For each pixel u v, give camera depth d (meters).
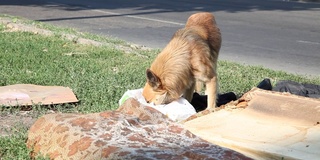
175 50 6.88
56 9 16.42
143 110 6.29
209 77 7.01
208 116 6.45
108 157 5.75
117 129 6.04
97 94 7.41
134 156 5.70
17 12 15.34
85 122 6.11
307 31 13.17
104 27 12.91
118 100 7.32
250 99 6.57
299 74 9.05
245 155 5.86
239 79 8.42
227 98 7.41
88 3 18.50
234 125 6.29
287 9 18.83
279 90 7.29
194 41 6.95
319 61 9.89
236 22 14.50
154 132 6.09
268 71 8.95
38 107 7.05
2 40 10.07
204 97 7.39
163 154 5.75
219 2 20.72
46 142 6.08
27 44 9.77
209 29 7.23
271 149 5.91
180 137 6.05
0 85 7.74
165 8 17.78
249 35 12.25
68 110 7.08
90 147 5.86
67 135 6.01
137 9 17.22
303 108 6.36
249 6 19.48
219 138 6.09
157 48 10.28
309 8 19.64
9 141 6.30
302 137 6.05
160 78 6.80
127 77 8.03
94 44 10.13
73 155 5.88
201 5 19.19
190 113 6.71
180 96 6.86
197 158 5.71
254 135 6.12
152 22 14.04
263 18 15.63
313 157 5.80
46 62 8.73
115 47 9.95
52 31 10.91
